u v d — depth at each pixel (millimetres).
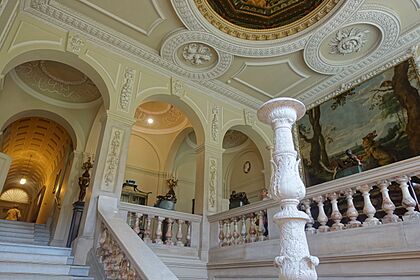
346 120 7441
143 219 5879
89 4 5711
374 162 6508
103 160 5551
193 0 5637
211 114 7816
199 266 5723
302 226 1864
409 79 6367
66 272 3941
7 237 7648
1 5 4207
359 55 7039
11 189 20062
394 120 6422
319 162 7742
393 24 6117
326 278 3775
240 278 5035
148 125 10766
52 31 5840
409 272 3047
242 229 5457
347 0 5559
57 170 11648
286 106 2268
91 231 4844
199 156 7305
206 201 6602
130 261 3059
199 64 7168
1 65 5008
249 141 11070
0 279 3195
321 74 7562
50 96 8875
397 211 4520
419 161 3238
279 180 1986
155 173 10547
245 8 6074
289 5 6043
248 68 7348
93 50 6305
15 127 11094
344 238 3717
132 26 6195
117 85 6367
